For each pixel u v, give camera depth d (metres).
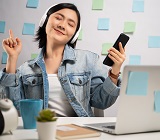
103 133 0.86
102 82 1.71
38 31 1.79
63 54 1.72
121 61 1.42
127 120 0.83
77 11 1.74
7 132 0.83
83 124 0.98
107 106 1.65
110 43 2.07
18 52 1.58
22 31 2.05
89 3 2.06
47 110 0.75
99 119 1.13
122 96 0.79
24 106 0.90
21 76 1.68
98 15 2.06
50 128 0.72
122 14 2.07
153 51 2.08
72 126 0.90
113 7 2.06
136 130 0.86
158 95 0.84
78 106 1.61
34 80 1.67
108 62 1.45
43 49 1.75
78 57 1.75
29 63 1.72
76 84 1.67
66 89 1.63
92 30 2.06
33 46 2.06
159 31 2.08
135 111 0.83
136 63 2.07
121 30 2.07
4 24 2.05
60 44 1.71
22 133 0.84
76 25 1.74
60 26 1.68
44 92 1.61
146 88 0.82
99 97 1.65
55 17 1.69
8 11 2.05
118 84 1.55
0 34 2.05
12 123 0.80
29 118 0.90
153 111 0.85
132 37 2.07
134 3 2.07
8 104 0.80
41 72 1.68
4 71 1.59
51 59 1.73
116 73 1.49
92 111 1.69
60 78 1.65
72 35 1.73
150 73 0.81
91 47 2.07
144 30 2.07
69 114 1.64
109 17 2.06
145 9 2.07
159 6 2.08
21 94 1.66
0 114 0.78
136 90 0.80
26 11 2.05
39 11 2.05
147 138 0.81
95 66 1.76
